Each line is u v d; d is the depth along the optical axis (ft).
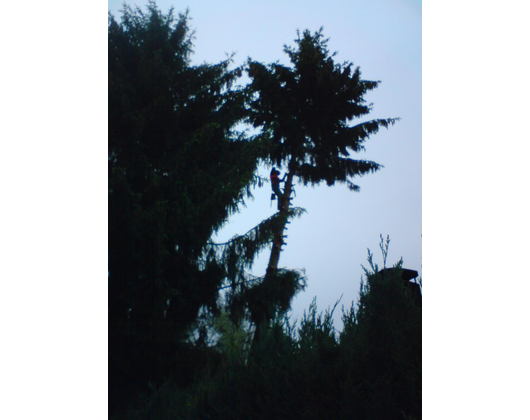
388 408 10.59
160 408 22.15
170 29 49.01
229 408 14.03
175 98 46.47
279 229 44.01
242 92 47.11
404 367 11.28
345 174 55.06
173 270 40.06
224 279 41.96
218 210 41.73
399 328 11.95
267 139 44.62
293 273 44.01
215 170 43.70
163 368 36.27
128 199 37.65
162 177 41.65
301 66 55.77
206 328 40.70
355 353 12.23
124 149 40.91
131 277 36.96
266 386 13.14
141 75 43.91
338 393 11.78
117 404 34.37
